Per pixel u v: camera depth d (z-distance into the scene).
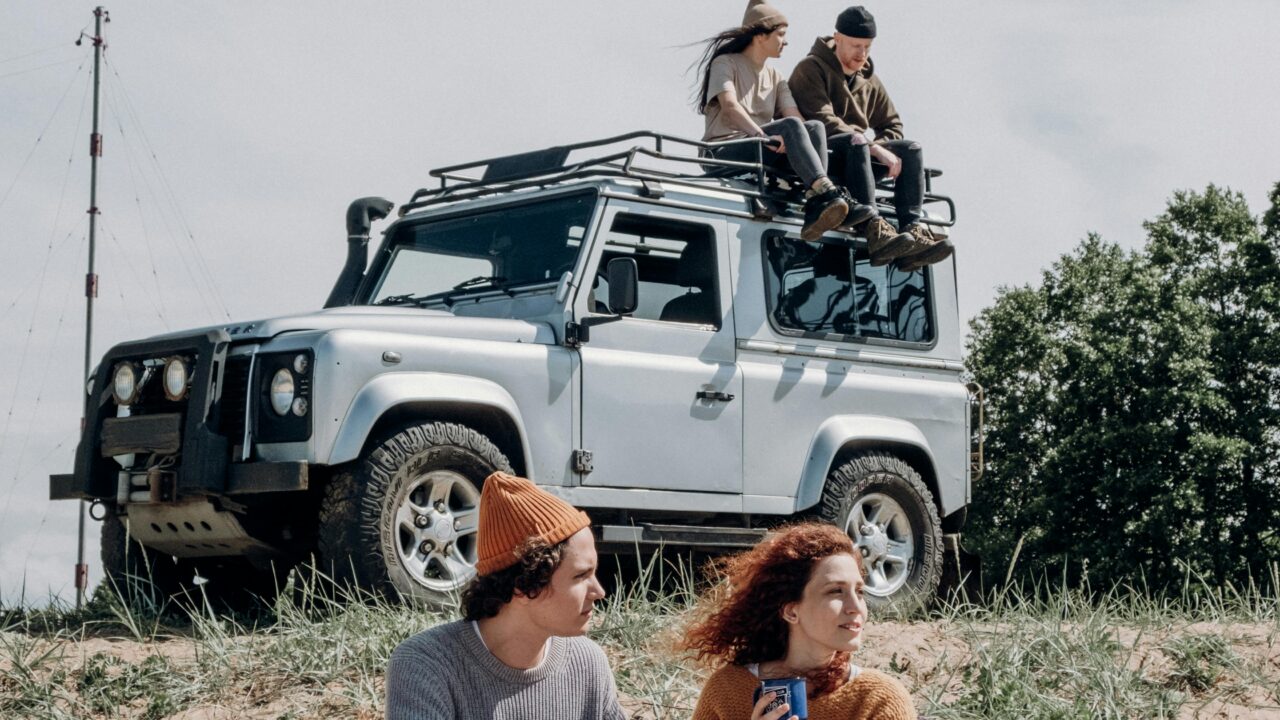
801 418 7.71
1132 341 39.38
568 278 6.99
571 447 6.87
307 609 6.57
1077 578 37.25
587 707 3.10
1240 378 38.41
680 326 7.33
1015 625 6.25
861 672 3.21
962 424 8.48
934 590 8.09
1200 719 5.38
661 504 7.15
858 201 8.02
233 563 7.55
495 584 2.98
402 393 6.36
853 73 8.67
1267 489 36.56
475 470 6.57
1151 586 35.16
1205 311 39.41
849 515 7.85
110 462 6.86
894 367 8.24
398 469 6.35
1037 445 42.00
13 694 5.18
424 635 3.01
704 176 7.80
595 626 5.96
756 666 3.24
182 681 5.24
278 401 6.35
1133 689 5.56
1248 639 6.36
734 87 8.41
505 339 6.80
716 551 7.70
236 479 6.29
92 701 5.11
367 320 6.54
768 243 7.75
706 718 3.23
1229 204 42.47
